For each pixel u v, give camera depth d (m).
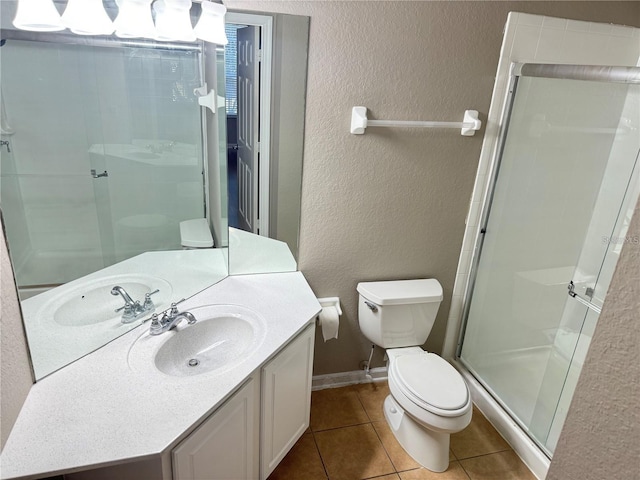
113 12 1.42
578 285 2.22
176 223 1.84
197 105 1.74
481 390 2.50
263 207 2.06
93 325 1.59
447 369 2.11
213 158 1.86
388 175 2.18
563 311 2.28
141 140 1.64
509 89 2.14
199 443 1.33
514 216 2.38
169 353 1.63
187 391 1.37
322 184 2.11
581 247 2.21
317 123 1.99
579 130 2.17
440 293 2.30
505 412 2.33
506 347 2.52
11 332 1.22
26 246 1.32
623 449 0.51
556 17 2.08
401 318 2.29
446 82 2.07
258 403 1.63
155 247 1.79
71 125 1.42
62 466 1.11
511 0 2.00
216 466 1.46
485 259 2.48
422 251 2.40
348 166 2.11
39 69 1.30
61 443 1.17
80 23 1.33
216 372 1.47
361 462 2.10
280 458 1.90
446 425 1.88
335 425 2.31
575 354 2.21
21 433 1.19
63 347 1.47
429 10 1.92
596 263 2.16
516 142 2.24
